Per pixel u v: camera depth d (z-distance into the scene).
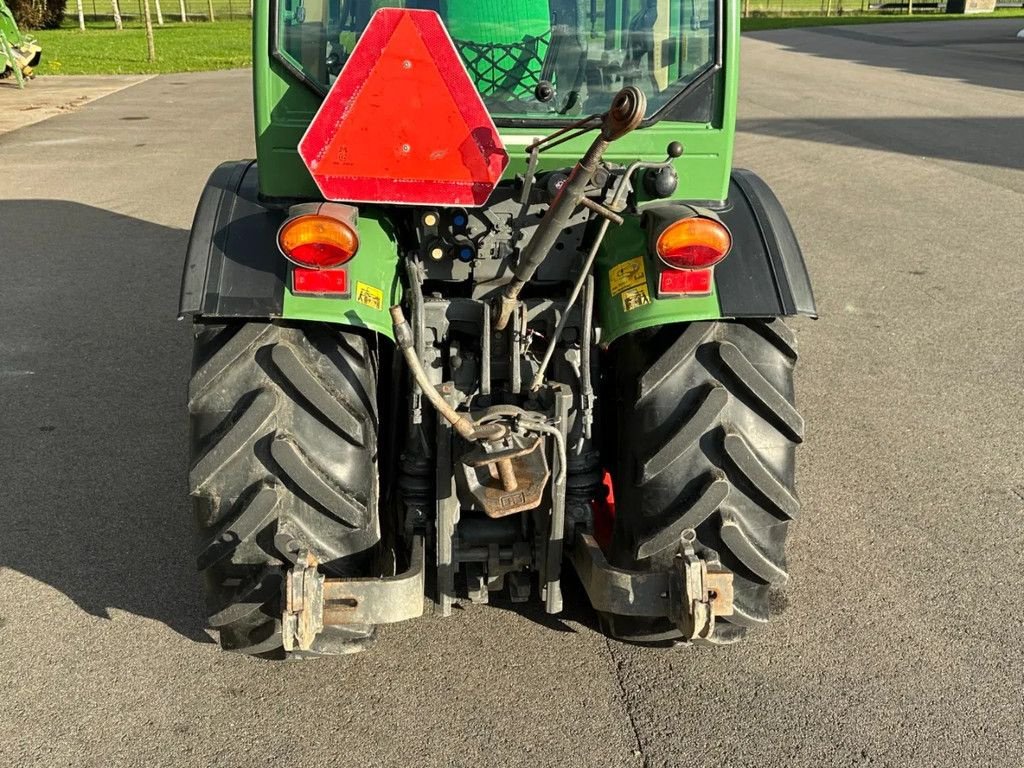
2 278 6.29
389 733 2.51
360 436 2.35
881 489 3.76
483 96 2.48
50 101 15.03
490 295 2.59
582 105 2.49
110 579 3.16
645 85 2.47
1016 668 2.77
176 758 2.43
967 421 4.34
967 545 3.38
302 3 2.36
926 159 10.02
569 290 2.61
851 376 4.82
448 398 2.41
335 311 2.26
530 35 2.44
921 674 2.74
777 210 2.55
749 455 2.33
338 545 2.37
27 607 3.01
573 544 2.59
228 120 13.12
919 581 3.18
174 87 17.36
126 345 5.21
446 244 2.54
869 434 4.21
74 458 3.97
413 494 2.62
